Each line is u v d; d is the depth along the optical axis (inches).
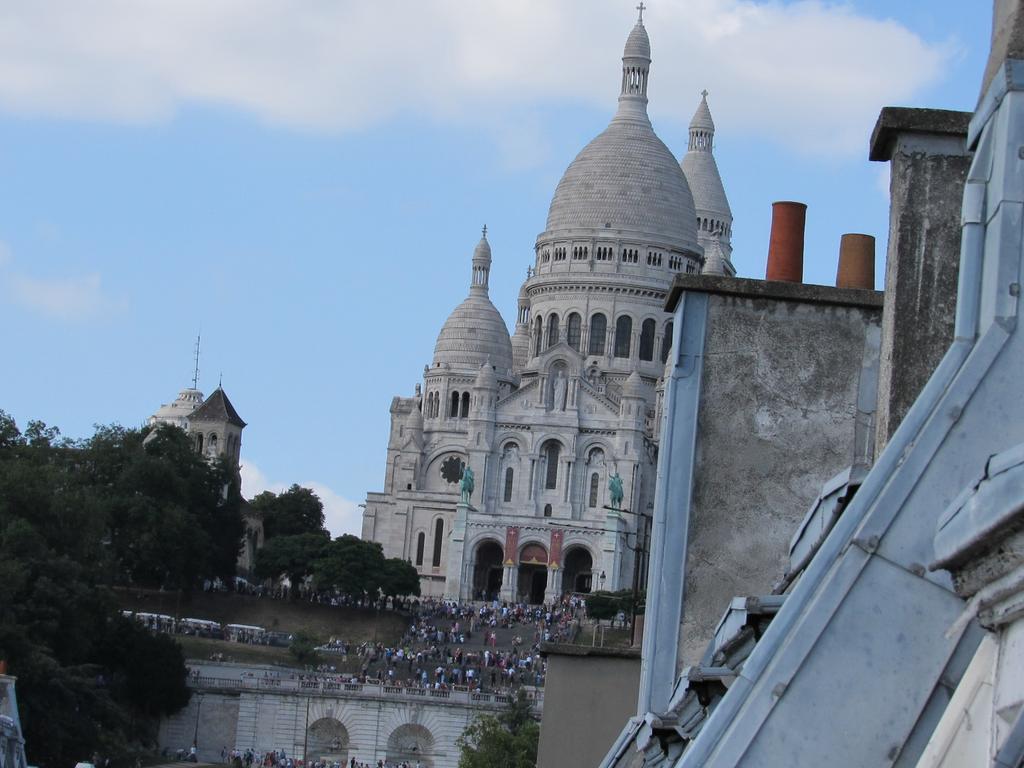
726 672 927.0
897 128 1056.8
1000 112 806.5
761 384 1460.4
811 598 772.6
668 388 1461.6
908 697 748.0
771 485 1450.5
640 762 1326.3
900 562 759.1
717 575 1450.5
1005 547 637.9
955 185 1051.9
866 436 1454.2
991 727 645.9
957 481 763.4
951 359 801.6
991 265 794.2
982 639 735.1
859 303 1456.7
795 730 748.0
